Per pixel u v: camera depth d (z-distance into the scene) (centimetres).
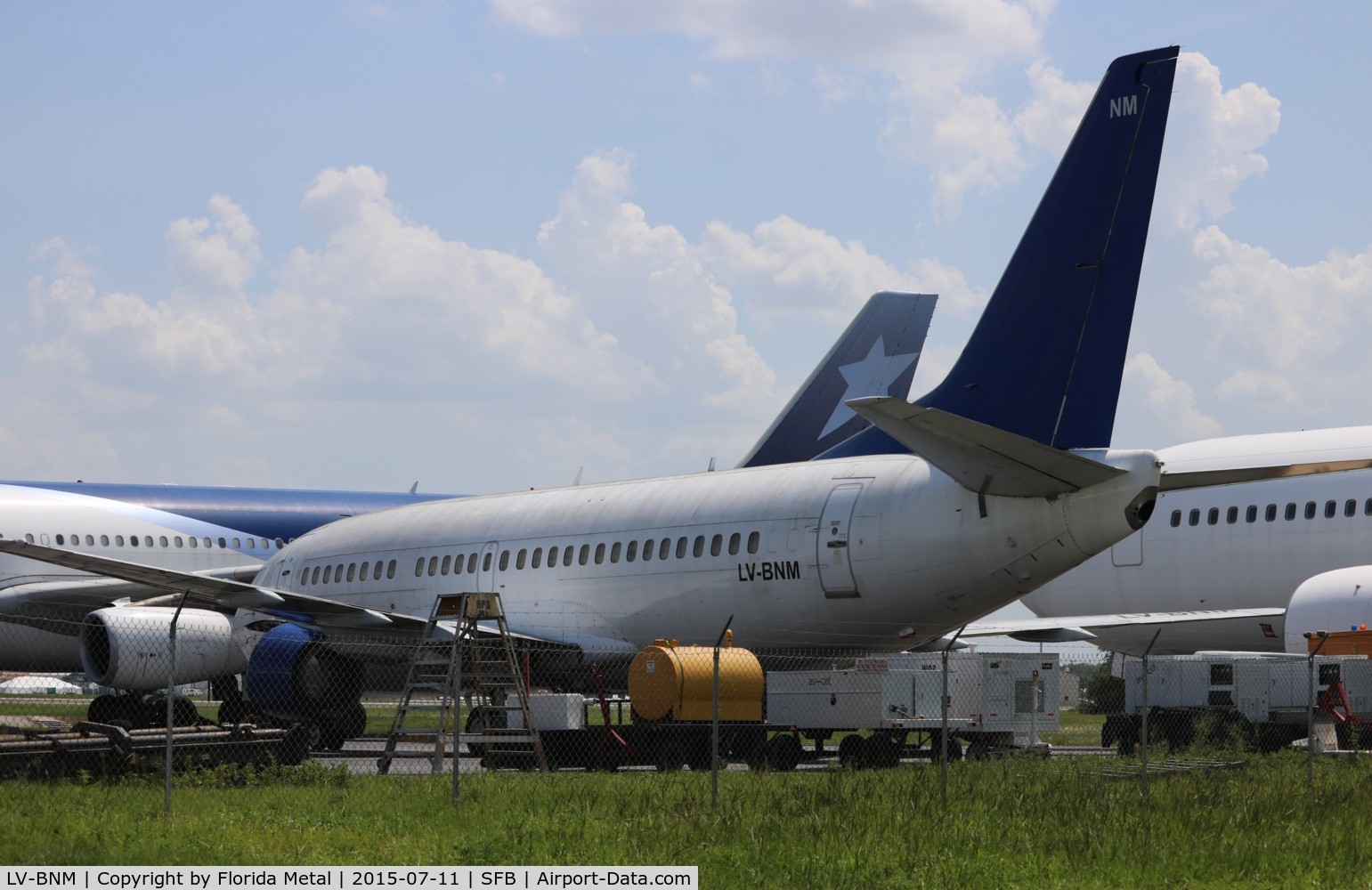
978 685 6456
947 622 6650
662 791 4956
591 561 7731
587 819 4269
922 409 5412
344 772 5331
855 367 9525
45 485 11525
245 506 12038
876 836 3984
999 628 8344
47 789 4734
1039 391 6344
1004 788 5019
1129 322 6159
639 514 7625
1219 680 7500
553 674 7812
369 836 3947
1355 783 5288
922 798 4675
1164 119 6141
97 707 8688
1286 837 3994
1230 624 9169
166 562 11406
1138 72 6197
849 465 6944
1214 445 9369
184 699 8619
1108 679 13438
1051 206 6372
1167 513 9319
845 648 6900
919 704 6291
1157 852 3772
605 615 7644
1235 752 6644
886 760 6381
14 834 3822
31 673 10825
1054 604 9931
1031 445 5703
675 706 6219
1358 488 8600
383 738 9019
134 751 5309
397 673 8381
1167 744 7125
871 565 6600
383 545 8919
